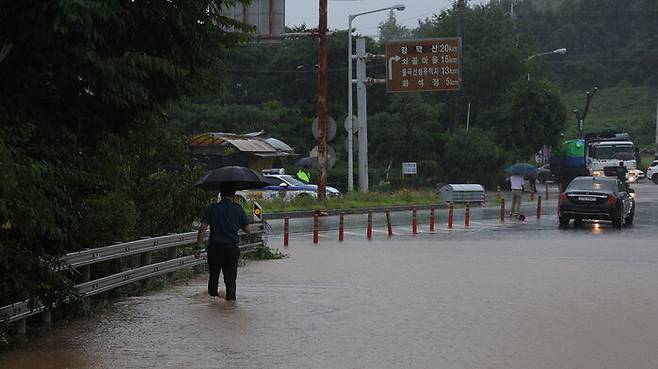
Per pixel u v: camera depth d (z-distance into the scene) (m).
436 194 71.19
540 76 166.88
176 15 15.27
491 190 91.00
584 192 44.12
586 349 14.12
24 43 13.88
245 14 50.59
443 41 59.81
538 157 108.62
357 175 83.56
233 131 95.00
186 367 12.83
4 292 13.70
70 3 12.90
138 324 16.34
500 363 13.14
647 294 20.33
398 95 93.88
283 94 107.12
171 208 25.64
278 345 14.45
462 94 102.38
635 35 196.50
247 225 19.72
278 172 64.19
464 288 21.34
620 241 36.00
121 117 15.95
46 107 15.07
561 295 20.16
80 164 15.49
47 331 15.56
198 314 17.48
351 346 14.41
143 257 21.17
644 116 171.88
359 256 29.39
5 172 11.82
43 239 14.83
